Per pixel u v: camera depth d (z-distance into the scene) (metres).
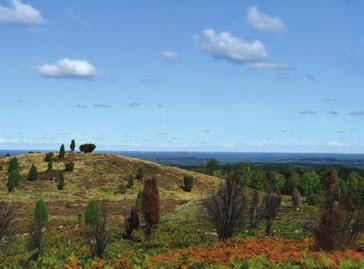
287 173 151.12
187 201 89.56
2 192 90.75
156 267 22.12
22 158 119.75
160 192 102.00
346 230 29.56
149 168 119.12
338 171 150.75
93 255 35.22
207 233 51.12
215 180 120.31
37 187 96.19
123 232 54.03
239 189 39.62
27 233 50.19
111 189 100.00
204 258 24.86
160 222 63.78
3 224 32.25
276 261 22.58
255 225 53.22
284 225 56.81
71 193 93.31
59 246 43.03
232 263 21.97
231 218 38.94
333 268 21.55
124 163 118.88
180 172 122.75
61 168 110.25
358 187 105.00
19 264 23.41
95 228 38.16
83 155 122.81
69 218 67.81
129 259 24.30
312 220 61.44
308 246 30.61
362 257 24.55
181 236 49.75
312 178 117.38
